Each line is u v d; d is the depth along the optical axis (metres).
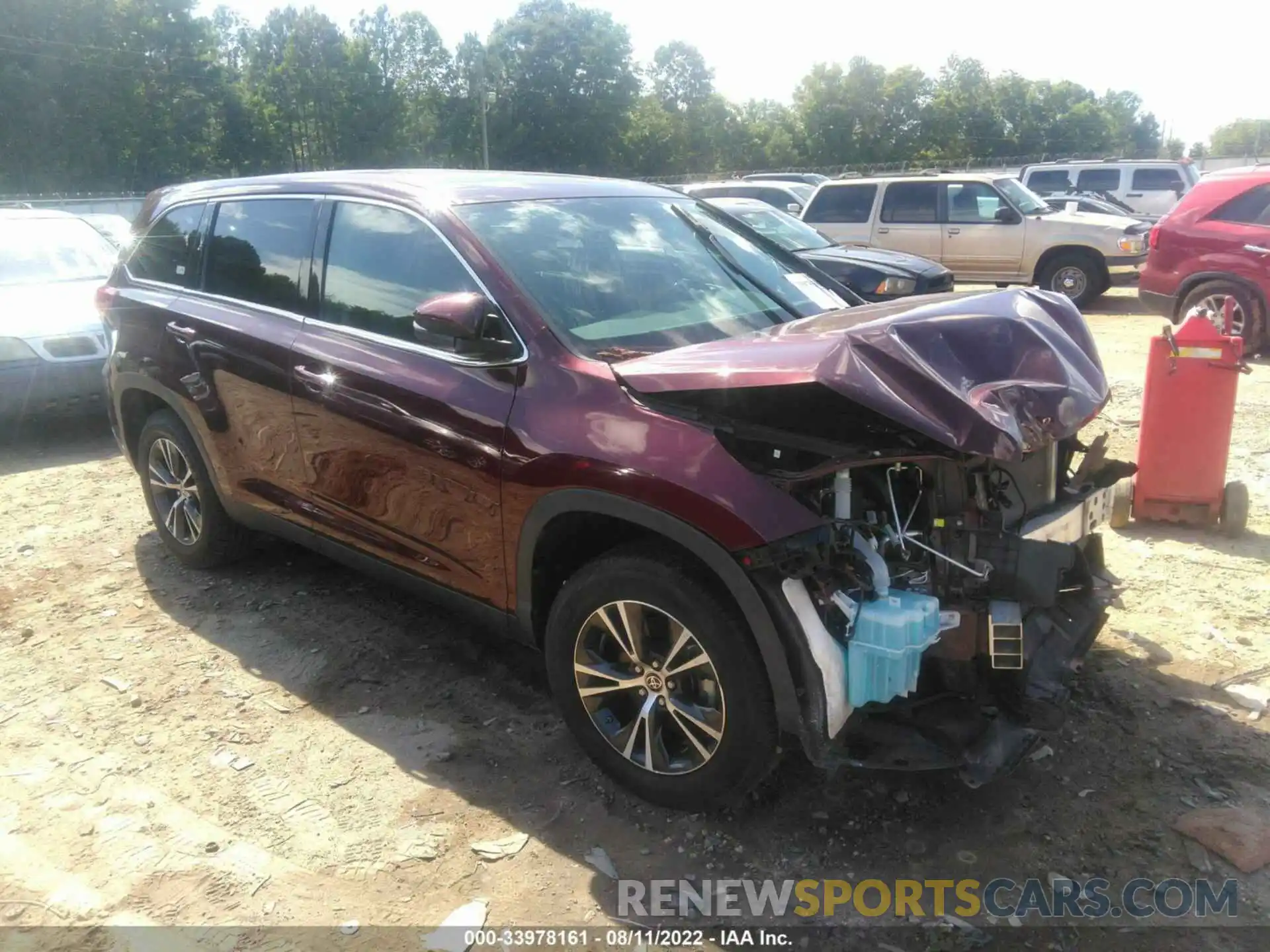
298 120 84.75
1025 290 3.54
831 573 2.69
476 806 3.17
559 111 87.50
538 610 3.33
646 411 2.90
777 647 2.67
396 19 89.25
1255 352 9.98
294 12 85.69
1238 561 4.84
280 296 4.15
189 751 3.50
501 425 3.19
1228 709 3.58
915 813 3.08
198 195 4.72
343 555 4.01
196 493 4.77
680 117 94.44
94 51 64.62
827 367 2.58
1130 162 22.08
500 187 3.85
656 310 3.54
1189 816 3.03
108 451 7.42
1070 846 2.93
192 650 4.21
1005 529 2.99
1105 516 3.57
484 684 3.91
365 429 3.64
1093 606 3.37
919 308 3.15
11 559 5.22
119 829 3.09
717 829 3.03
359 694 3.85
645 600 2.93
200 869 2.91
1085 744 3.40
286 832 3.07
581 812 3.13
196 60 72.69
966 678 2.88
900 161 98.81
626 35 88.44
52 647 4.26
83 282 8.26
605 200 4.04
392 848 2.99
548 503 3.07
